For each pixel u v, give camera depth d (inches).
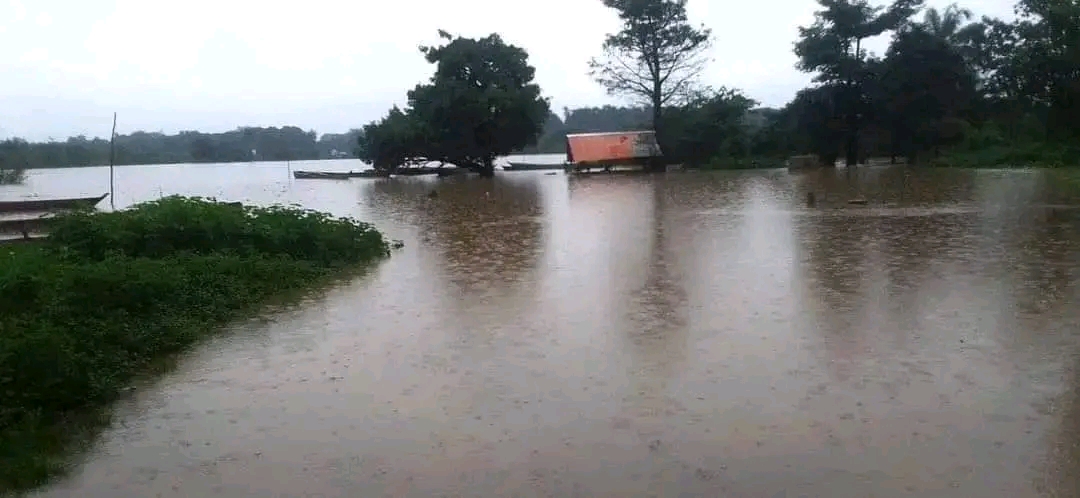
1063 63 1457.9
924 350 275.4
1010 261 443.8
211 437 213.8
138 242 440.5
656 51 1862.7
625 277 425.4
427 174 1851.6
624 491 176.6
